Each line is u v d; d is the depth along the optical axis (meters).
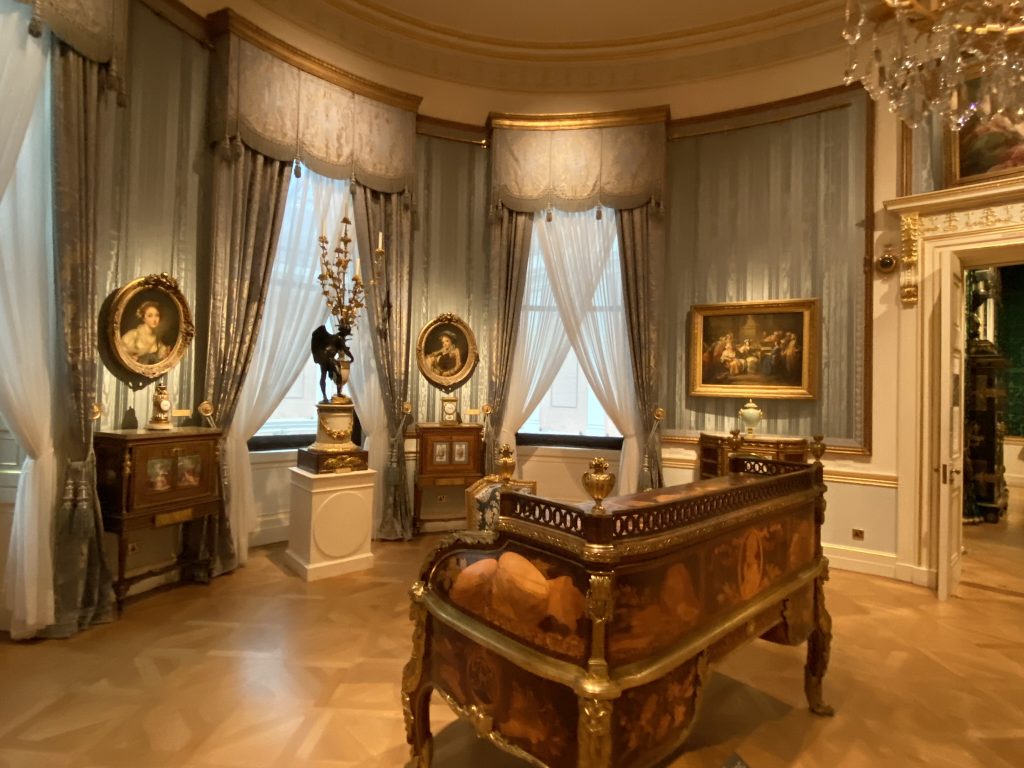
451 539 2.15
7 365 3.22
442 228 6.21
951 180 4.69
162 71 4.42
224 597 4.08
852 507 5.09
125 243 4.12
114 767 2.25
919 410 4.77
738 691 2.99
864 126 5.13
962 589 4.60
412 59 6.12
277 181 5.01
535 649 1.74
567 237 6.07
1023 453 9.64
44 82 3.44
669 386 6.00
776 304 5.46
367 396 5.68
